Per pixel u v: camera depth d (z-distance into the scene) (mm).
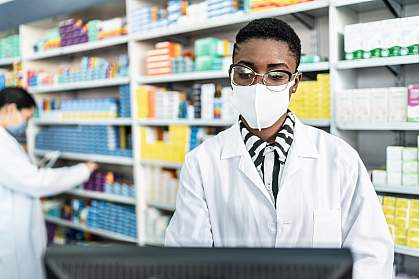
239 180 1235
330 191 1188
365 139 2354
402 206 1901
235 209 1224
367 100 1952
